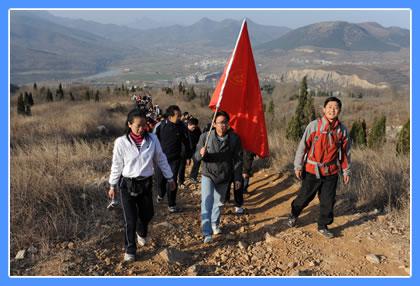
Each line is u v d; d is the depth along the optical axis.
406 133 7.95
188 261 4.23
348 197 5.68
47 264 3.93
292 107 33.72
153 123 8.08
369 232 4.66
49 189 5.30
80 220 4.88
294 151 8.30
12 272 3.76
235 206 5.75
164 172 4.33
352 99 43.03
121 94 35.19
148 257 4.25
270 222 5.21
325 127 4.43
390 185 5.45
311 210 5.48
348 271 3.90
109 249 4.34
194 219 5.38
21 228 4.47
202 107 30.73
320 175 4.54
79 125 13.77
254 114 5.45
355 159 7.32
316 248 4.41
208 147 4.64
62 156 7.49
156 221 5.25
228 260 4.25
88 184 6.01
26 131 11.50
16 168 5.89
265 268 4.05
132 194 4.11
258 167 7.72
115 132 14.90
